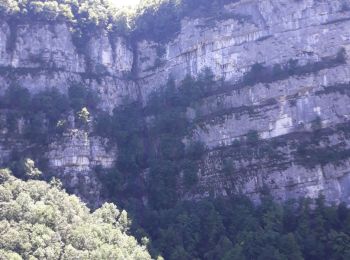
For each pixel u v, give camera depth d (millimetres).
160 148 151250
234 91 153375
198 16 171250
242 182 137750
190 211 131375
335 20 154875
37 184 123125
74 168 142500
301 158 136750
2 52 156500
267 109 147000
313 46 153375
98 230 113500
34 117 144000
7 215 109000
